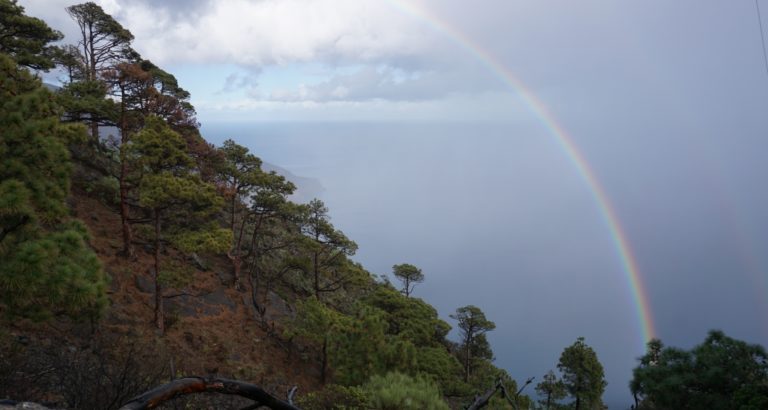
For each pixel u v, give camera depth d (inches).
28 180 432.5
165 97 1363.2
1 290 380.8
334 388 675.4
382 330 1190.9
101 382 348.8
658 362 1055.6
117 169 1406.3
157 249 1001.5
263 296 1480.1
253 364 1106.7
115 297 979.3
